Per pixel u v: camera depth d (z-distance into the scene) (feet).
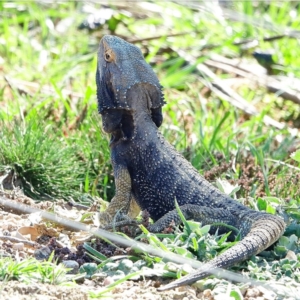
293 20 69.15
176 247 28.99
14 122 44.78
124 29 71.20
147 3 72.38
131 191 34.88
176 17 70.33
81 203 39.29
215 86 59.88
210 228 32.09
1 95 55.01
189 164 34.42
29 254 29.37
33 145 41.16
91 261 29.27
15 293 24.76
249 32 67.87
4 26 66.80
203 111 53.47
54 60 63.36
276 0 73.77
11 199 35.96
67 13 70.59
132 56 34.58
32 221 32.45
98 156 43.86
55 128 47.91
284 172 42.50
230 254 27.50
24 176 40.29
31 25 71.41
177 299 26.00
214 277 27.17
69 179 41.27
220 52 66.74
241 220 31.53
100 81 34.91
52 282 26.30
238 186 36.19
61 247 30.07
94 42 68.64
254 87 62.69
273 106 60.39
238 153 44.14
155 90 34.76
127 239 29.53
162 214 34.04
